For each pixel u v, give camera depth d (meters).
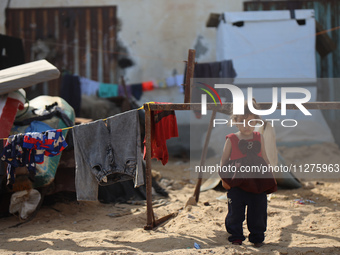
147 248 4.21
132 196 6.59
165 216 5.21
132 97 10.38
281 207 5.78
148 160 4.72
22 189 5.46
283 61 9.50
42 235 4.73
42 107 6.49
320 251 4.05
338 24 10.66
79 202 6.20
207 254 3.96
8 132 5.45
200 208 5.67
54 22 11.26
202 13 11.24
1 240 4.56
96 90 10.16
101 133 4.61
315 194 6.47
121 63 11.32
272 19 9.50
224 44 9.55
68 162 6.07
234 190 4.18
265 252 4.02
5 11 11.23
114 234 4.72
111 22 11.30
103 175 4.53
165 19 11.30
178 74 11.30
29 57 11.24
